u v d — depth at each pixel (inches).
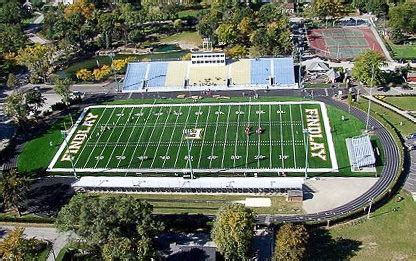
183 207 5059.1
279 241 4092.0
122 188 5315.0
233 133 6117.1
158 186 5231.3
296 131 6067.9
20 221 4992.6
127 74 7637.8
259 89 7150.6
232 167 5526.6
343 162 5482.3
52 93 7583.7
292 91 7027.6
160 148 5949.8
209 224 4704.7
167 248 4436.5
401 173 5236.2
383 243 4424.2
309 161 5531.5
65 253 4448.8
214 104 6806.1
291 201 5007.4
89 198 4365.2
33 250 4313.5
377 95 6766.7
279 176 5349.4
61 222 4308.6
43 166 5831.7
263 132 6087.6
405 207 4808.1
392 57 7819.9
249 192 5182.1
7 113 6569.9
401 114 6294.3
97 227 4042.8
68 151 5935.0
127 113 6752.0
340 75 7298.2
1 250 4124.0
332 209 4854.8
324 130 6053.2
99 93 7396.7
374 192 5014.8
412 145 5679.1
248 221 4180.6
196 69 7554.1
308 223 4638.3
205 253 4256.9
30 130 6599.4
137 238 4121.6
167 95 7175.2
